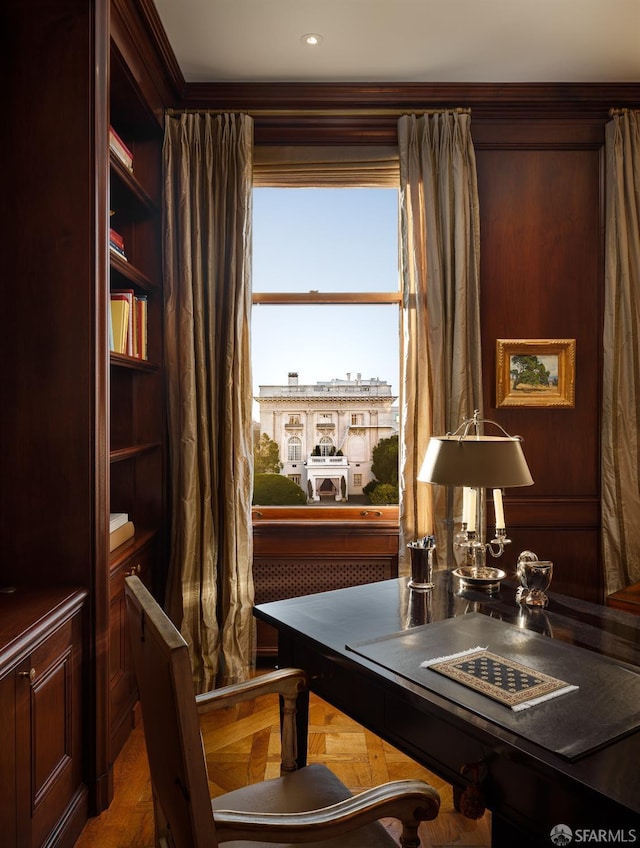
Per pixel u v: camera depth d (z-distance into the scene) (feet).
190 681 3.49
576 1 8.76
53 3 7.04
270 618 6.49
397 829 6.82
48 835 6.02
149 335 10.84
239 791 4.91
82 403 7.07
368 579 11.44
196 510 10.39
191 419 10.39
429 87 10.96
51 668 6.19
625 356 10.98
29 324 7.09
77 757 6.86
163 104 10.64
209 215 10.66
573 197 11.39
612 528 10.98
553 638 5.83
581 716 4.29
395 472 11.83
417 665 5.18
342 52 9.98
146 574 10.06
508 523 11.23
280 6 8.80
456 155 10.86
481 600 7.10
